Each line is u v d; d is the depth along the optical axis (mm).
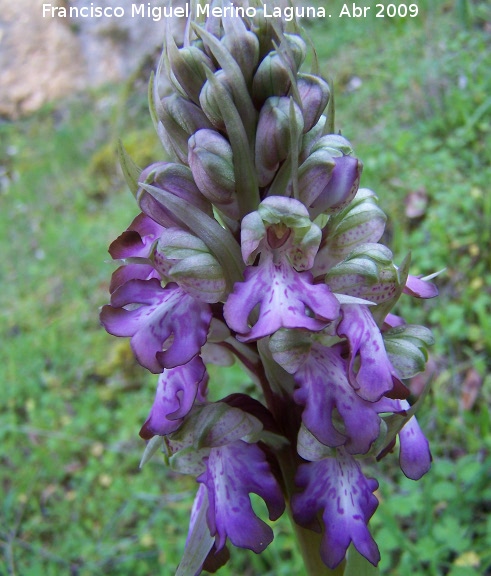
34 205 513
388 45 414
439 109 327
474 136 303
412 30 414
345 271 103
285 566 197
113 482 261
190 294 101
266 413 112
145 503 246
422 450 118
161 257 105
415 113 339
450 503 192
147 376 305
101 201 486
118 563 228
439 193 283
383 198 299
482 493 189
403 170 307
